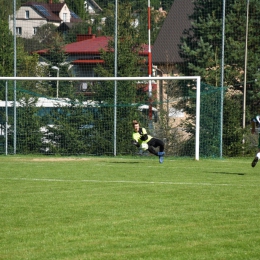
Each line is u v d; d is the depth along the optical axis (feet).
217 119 170.81
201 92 172.24
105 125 177.68
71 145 179.11
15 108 179.73
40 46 221.87
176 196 89.51
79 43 251.60
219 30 211.61
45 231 66.90
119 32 192.03
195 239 62.59
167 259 55.11
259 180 108.37
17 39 202.80
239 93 204.54
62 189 97.96
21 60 202.69
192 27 218.59
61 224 70.38
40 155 178.50
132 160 158.81
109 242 61.67
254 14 213.46
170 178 111.86
